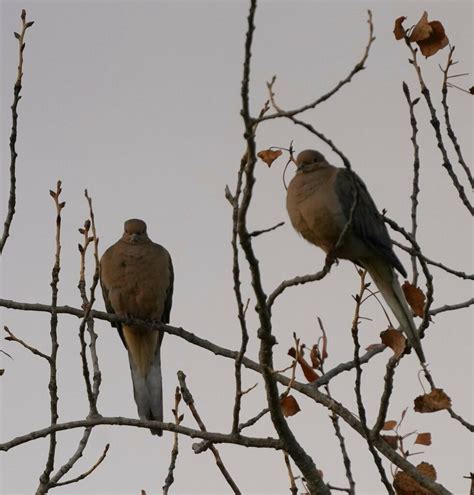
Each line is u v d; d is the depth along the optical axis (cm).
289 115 801
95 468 998
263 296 898
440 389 914
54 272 1019
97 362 1084
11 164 1053
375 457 932
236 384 951
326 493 995
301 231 1205
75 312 1296
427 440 982
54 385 1005
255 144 803
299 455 984
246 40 780
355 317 912
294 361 951
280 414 962
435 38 1043
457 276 1053
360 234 1162
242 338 912
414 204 1052
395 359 916
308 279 893
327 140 836
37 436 990
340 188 1170
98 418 1005
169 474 982
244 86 788
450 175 1052
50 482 983
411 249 947
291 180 1210
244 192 823
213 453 993
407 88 1069
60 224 1030
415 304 949
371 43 803
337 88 803
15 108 1042
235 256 876
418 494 957
